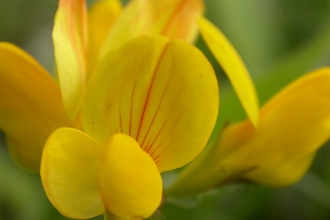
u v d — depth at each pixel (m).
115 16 0.10
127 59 0.08
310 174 0.12
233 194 0.12
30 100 0.09
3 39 0.15
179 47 0.08
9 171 0.12
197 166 0.10
